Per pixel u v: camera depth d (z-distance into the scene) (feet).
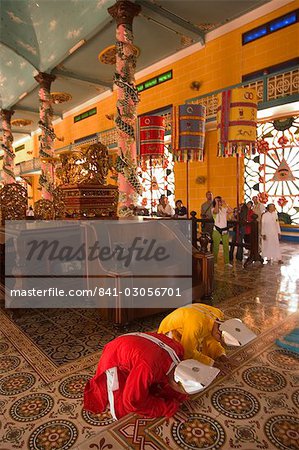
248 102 21.02
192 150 24.52
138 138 28.43
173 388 7.66
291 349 10.96
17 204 21.17
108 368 7.89
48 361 10.71
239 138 21.12
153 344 7.82
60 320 14.30
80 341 12.17
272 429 7.48
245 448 6.96
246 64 32.04
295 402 8.41
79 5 26.81
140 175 48.62
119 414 7.72
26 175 76.13
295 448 6.93
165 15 30.01
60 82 43.88
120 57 23.25
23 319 14.51
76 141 56.65
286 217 35.32
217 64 34.40
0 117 54.34
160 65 40.57
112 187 18.49
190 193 39.78
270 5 29.55
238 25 32.14
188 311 9.20
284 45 29.14
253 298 16.43
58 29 30.53
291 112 31.78
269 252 24.40
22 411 8.23
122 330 13.03
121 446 7.06
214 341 9.93
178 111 24.54
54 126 63.00
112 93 47.60
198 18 31.71
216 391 8.90
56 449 7.00
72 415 8.07
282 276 20.72
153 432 7.47
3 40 33.60
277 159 35.22
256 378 9.45
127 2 22.89
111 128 47.60
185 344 8.80
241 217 27.12
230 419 7.82
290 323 13.24
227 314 14.26
